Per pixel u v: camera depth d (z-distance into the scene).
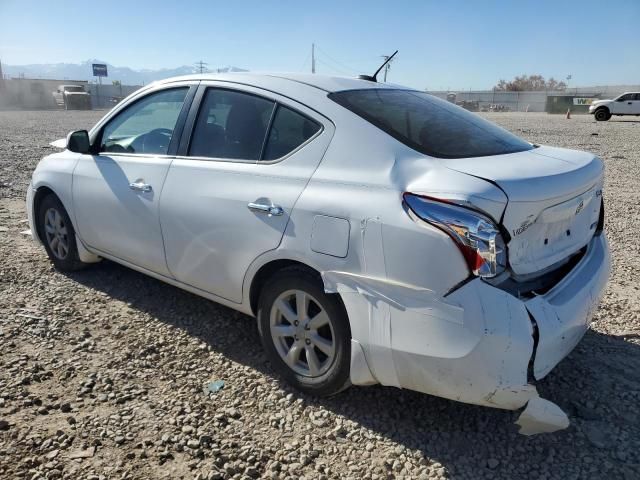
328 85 3.27
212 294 3.59
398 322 2.55
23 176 10.09
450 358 2.42
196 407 3.03
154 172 3.79
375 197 2.67
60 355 3.53
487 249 2.35
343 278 2.73
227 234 3.29
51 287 4.64
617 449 2.77
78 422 2.86
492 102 76.25
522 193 2.45
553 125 28.78
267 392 3.20
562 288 2.75
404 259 2.52
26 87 58.28
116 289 4.62
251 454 2.67
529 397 2.42
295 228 2.94
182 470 2.55
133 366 3.44
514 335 2.34
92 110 49.19
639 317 4.30
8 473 2.47
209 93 3.67
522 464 2.66
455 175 2.53
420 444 2.79
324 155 2.96
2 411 2.91
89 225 4.39
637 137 20.58
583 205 2.97
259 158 3.26
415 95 3.61
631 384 3.35
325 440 2.81
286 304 3.16
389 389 3.25
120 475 2.50
